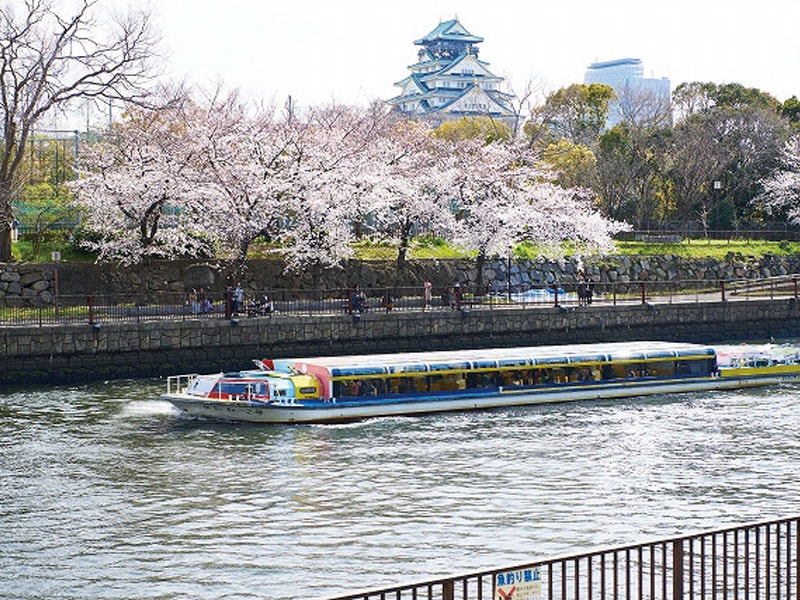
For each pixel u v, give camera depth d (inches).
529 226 3122.5
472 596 955.3
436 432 1724.9
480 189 3097.9
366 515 1221.1
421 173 3122.5
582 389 2060.8
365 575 1021.2
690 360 2188.7
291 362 1904.5
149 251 2669.8
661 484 1360.7
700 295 3356.3
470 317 2659.9
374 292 3002.0
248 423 1781.5
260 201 2669.8
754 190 4601.4
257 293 2635.3
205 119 2859.3
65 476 1401.3
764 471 1432.1
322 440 1651.1
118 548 1104.8
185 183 2650.1
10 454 1520.7
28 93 2630.4
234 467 1459.2
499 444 1622.8
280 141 2819.9
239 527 1177.4
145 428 1722.4
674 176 4443.9
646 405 2005.4
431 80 7126.0
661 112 5457.7
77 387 2117.4
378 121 3558.1
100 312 2396.7
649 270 3644.2
